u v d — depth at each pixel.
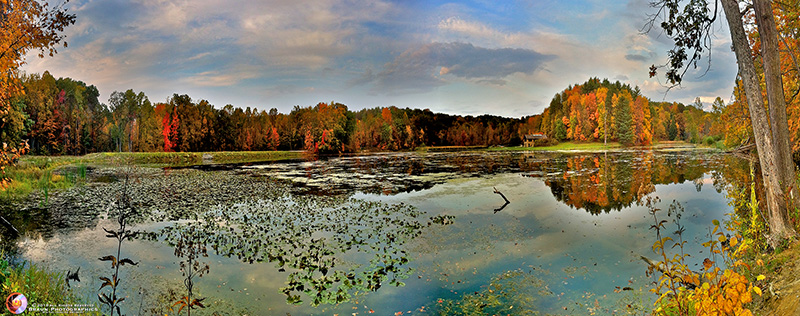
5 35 7.96
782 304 4.43
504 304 6.96
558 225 12.70
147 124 73.88
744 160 32.38
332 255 9.72
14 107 29.58
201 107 83.00
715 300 3.60
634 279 7.94
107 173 32.94
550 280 8.02
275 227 12.75
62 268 9.14
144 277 8.45
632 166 34.19
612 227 12.33
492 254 9.73
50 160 41.31
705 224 12.30
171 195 20.22
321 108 93.06
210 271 8.75
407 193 20.23
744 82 8.37
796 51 13.48
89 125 70.12
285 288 7.76
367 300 7.19
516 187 21.84
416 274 8.43
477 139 130.62
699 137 87.62
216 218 14.34
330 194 20.33
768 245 7.33
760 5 8.15
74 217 14.84
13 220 14.37
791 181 7.52
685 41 10.92
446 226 12.64
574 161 42.56
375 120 107.69
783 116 7.79
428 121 141.12
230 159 58.81
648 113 96.44
